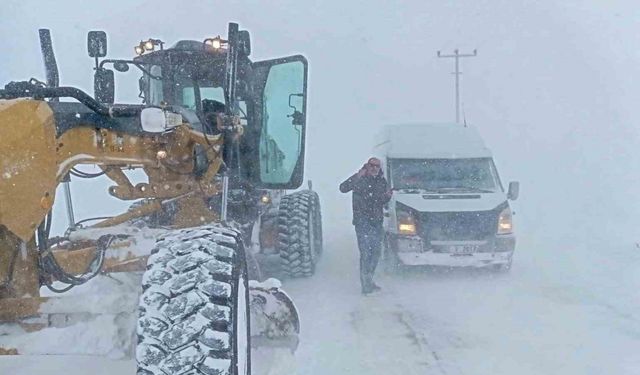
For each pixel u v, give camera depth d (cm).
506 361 575
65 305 350
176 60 723
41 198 320
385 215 951
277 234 875
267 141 731
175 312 306
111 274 416
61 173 360
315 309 749
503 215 912
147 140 426
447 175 1003
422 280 898
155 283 315
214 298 311
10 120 313
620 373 543
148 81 748
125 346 343
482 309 745
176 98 729
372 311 743
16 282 349
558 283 859
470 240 903
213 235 339
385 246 955
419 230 905
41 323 345
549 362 571
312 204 933
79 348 340
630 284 838
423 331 664
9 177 309
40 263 365
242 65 690
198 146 484
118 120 389
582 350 600
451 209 905
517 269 948
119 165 426
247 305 363
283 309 459
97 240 425
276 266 932
